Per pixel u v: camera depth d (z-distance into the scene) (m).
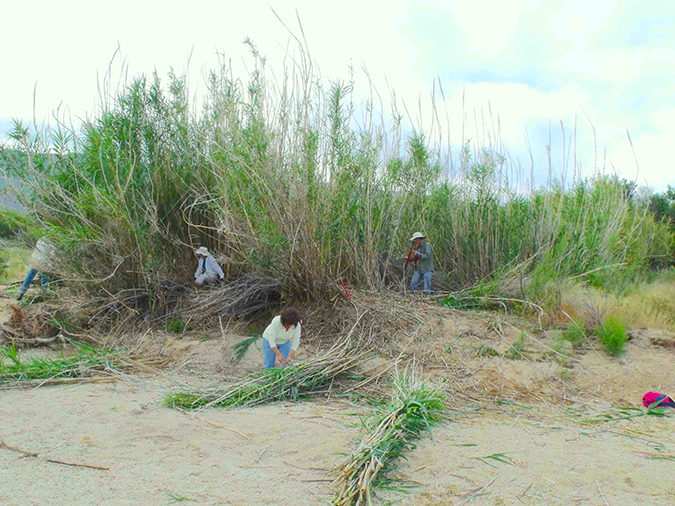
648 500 3.03
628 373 6.18
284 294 7.79
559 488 3.16
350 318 7.16
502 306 8.09
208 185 8.55
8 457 3.45
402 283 8.92
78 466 3.32
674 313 7.78
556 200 10.41
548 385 5.94
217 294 7.81
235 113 8.30
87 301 7.70
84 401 4.70
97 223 7.88
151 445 3.70
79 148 8.15
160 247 8.51
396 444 3.68
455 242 9.63
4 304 8.59
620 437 4.38
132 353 6.74
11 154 7.58
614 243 9.23
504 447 3.89
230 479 3.18
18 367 5.46
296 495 2.98
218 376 5.99
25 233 7.95
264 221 7.21
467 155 10.31
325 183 7.54
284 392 5.26
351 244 8.12
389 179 8.71
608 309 7.46
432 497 3.02
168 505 2.84
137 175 8.31
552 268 8.36
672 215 14.59
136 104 8.60
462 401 5.36
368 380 5.73
